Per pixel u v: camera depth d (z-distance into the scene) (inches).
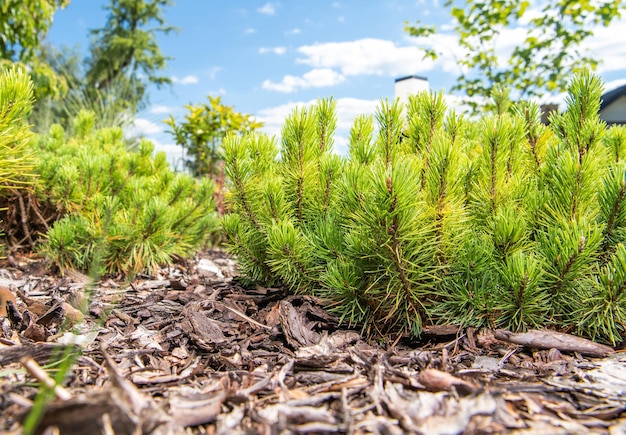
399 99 91.9
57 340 75.4
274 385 58.0
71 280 122.1
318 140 102.9
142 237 133.5
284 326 79.1
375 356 69.8
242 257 104.6
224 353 73.0
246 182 96.8
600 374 62.6
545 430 46.1
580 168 77.1
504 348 73.4
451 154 72.6
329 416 47.9
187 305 93.6
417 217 70.7
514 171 87.6
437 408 49.4
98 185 146.4
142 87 741.3
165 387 58.2
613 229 78.7
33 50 283.7
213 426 46.8
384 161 90.2
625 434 45.7
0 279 117.7
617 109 348.5
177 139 259.4
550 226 80.4
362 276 79.7
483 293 75.4
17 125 85.0
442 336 78.6
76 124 201.9
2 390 49.3
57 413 36.6
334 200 92.0
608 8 228.4
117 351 72.2
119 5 884.6
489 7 251.4
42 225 149.9
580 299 75.4
